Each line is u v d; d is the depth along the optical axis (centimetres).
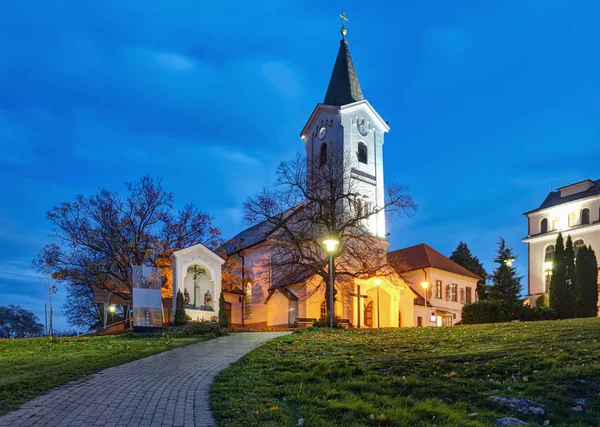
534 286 6291
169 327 3084
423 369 1230
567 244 4322
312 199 3741
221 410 927
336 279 3853
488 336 1850
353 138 4978
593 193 5941
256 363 1458
